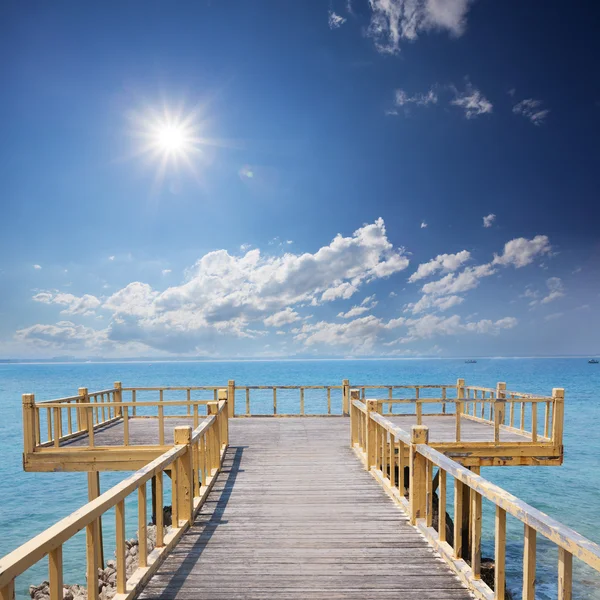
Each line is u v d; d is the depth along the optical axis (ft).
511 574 38.14
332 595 12.50
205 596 12.48
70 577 40.16
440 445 29.45
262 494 21.94
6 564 6.63
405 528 17.49
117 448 28.71
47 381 354.54
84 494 64.69
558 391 29.84
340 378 350.84
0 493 65.05
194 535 16.89
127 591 11.89
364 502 20.70
